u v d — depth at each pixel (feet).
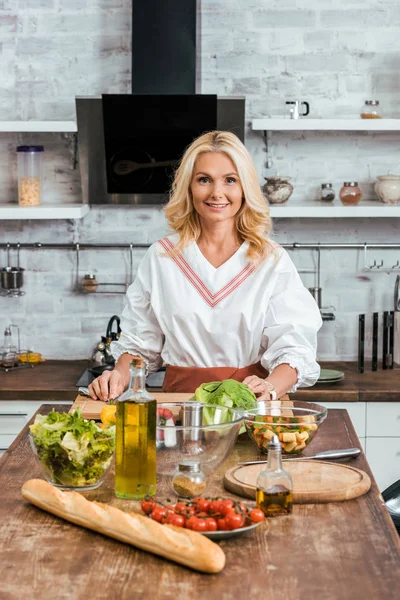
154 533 5.24
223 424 6.23
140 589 4.82
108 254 15.33
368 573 5.01
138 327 10.14
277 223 15.23
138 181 14.11
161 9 13.43
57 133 15.06
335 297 15.35
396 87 14.84
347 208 13.88
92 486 6.31
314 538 5.49
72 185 15.14
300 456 7.10
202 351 9.84
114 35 14.78
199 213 9.46
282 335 9.50
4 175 15.17
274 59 14.76
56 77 14.88
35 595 4.75
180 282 9.79
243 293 9.68
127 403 6.07
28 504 6.15
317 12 14.69
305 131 14.99
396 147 15.06
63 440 6.16
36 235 15.34
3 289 15.10
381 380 13.80
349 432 7.91
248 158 9.32
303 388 13.24
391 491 9.81
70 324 15.39
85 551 5.33
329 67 14.82
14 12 14.76
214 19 14.67
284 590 4.80
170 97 13.12
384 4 14.71
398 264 15.30
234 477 6.39
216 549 5.02
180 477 6.11
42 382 13.51
